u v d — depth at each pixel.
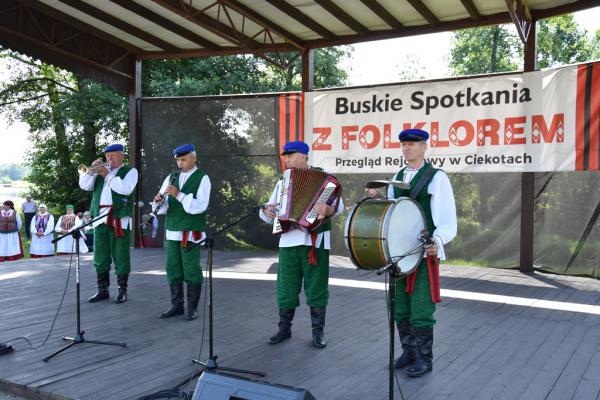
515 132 7.54
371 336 4.50
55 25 8.88
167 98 9.95
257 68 16.75
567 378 3.52
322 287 4.18
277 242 9.47
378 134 8.54
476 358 3.92
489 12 7.71
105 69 9.70
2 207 11.18
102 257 5.73
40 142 20.62
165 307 5.50
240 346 4.23
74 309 5.41
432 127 8.11
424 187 3.46
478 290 6.35
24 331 4.63
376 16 8.07
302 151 4.11
